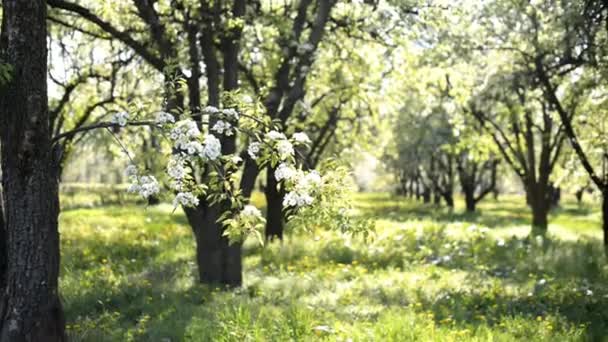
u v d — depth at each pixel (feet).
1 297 23.65
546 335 28.25
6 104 22.39
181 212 109.50
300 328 27.94
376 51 57.31
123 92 63.98
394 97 65.57
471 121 85.76
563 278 42.83
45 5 22.76
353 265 50.55
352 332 27.55
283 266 49.08
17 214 22.97
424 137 132.57
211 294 36.91
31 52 22.34
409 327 27.68
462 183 147.74
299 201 18.78
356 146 85.51
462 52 62.90
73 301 34.53
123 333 28.43
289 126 55.93
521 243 60.34
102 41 60.34
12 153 22.63
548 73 59.93
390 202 196.54
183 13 41.98
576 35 48.21
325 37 53.83
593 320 31.71
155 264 49.78
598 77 51.03
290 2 51.98
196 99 41.91
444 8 48.88
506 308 34.04
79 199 152.35
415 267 49.21
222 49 42.96
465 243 60.85
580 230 101.86
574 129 73.31
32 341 23.16
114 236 68.59
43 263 23.26
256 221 19.76
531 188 86.69
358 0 48.93
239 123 21.75
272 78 52.26
